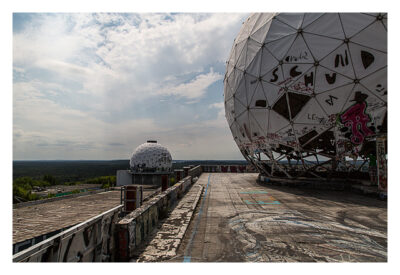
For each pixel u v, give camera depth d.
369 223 6.89
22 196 23.67
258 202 9.91
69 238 3.20
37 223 13.03
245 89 14.16
